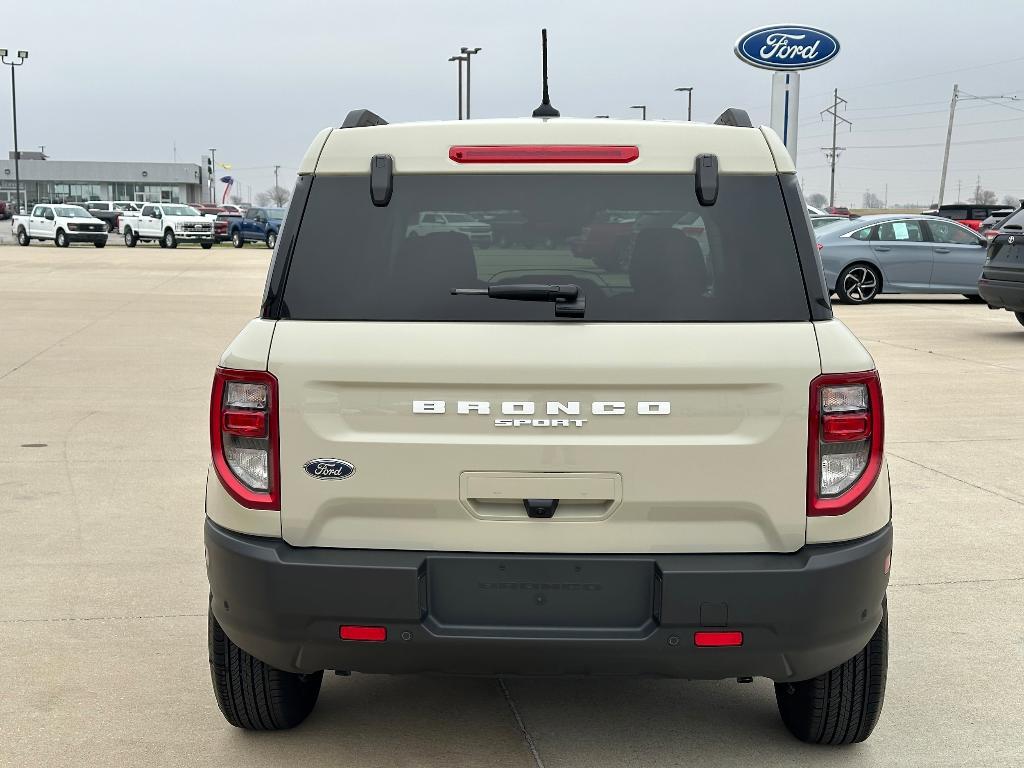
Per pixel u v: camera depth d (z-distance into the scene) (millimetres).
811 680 3473
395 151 3121
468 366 2967
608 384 2961
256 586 3039
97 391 10953
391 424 3008
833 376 2990
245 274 29359
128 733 3752
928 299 21469
